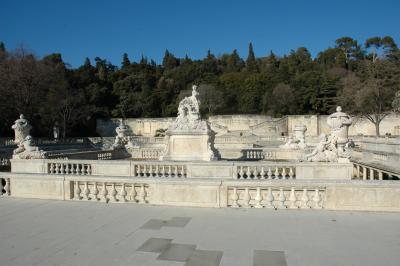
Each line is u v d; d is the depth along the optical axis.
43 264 5.09
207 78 86.31
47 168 16.50
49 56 74.88
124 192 9.27
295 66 89.06
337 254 5.45
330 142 14.45
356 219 7.42
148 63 105.50
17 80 43.62
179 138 19.08
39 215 7.96
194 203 8.64
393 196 7.99
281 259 5.25
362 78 60.50
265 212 8.02
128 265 5.03
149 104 78.12
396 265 5.00
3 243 6.04
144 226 6.99
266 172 15.47
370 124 57.41
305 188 8.38
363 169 20.42
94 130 71.88
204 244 5.92
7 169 22.30
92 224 7.17
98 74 87.44
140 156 25.77
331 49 98.06
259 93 77.75
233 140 43.56
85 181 9.50
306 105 72.44
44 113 52.78
